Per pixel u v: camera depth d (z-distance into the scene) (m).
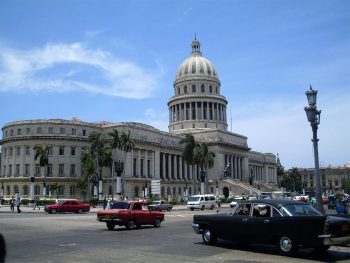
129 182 103.44
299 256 17.77
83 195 104.19
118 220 30.36
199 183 132.75
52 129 104.44
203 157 101.25
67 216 49.00
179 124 148.62
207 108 148.62
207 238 21.62
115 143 91.50
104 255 17.88
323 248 18.00
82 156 98.69
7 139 107.00
